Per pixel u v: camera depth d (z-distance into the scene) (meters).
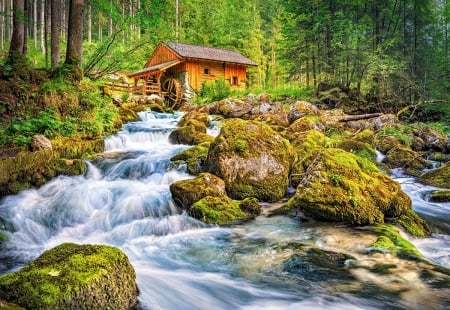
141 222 6.09
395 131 13.69
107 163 9.24
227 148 7.51
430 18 26.86
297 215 6.20
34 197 7.12
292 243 5.04
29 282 2.84
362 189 6.15
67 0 45.06
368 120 15.30
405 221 5.93
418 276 4.01
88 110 11.05
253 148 7.60
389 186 6.48
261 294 3.82
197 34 42.84
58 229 6.20
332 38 25.20
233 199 7.18
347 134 13.71
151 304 3.46
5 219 6.05
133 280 3.43
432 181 9.17
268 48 50.84
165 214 6.57
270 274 4.25
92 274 2.99
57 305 2.69
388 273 4.09
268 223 6.01
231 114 17.23
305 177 6.68
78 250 3.43
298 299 3.70
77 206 6.85
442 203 7.67
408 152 11.69
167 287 3.90
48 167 7.93
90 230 6.14
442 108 18.11
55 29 15.60
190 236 5.57
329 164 6.45
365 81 23.39
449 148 12.88
